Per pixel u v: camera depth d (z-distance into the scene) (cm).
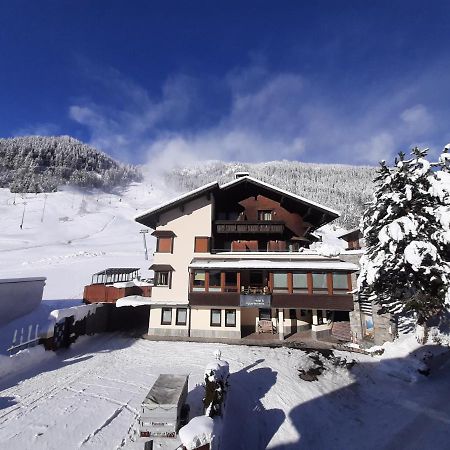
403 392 1731
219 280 2850
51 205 16575
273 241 3141
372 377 1964
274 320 2966
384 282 2200
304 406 1608
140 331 3050
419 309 2038
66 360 2133
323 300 2625
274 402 1625
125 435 1231
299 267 2655
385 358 2116
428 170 2089
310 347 2506
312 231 3756
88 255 6956
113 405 1476
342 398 1717
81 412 1393
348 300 2617
